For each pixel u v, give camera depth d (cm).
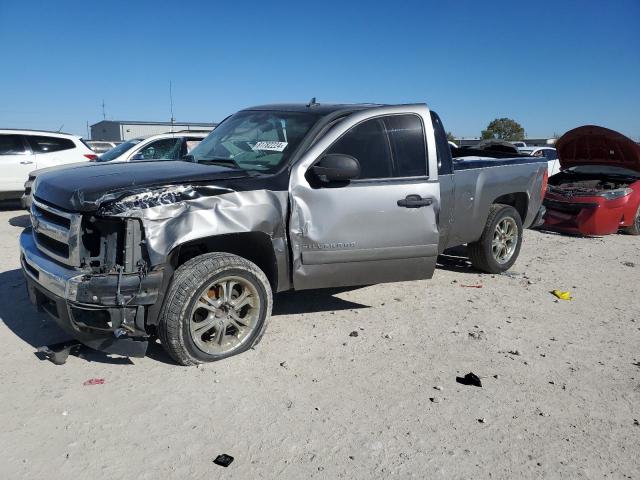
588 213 1017
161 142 1025
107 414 348
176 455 311
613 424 363
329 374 412
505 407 377
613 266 803
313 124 482
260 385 391
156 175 414
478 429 349
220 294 418
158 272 381
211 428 338
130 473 295
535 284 683
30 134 1259
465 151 873
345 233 460
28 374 396
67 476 291
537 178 734
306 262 452
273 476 297
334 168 431
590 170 1120
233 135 525
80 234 377
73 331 385
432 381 409
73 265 379
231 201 408
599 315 576
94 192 375
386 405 372
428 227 494
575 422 363
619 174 1089
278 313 536
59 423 337
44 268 394
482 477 304
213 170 435
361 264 474
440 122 582
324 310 550
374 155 482
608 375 433
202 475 296
